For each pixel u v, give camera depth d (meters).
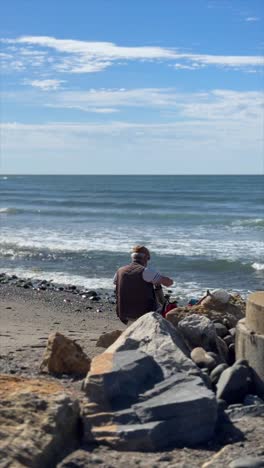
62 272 22.52
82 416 4.98
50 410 4.74
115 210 52.62
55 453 4.56
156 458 4.60
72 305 15.98
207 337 6.52
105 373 5.09
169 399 4.96
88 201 66.56
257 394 5.77
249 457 4.53
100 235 33.50
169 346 5.63
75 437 4.89
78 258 25.42
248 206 57.94
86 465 4.48
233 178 170.12
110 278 21.22
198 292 18.45
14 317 12.96
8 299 16.58
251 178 167.50
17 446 4.33
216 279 20.95
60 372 6.56
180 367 5.43
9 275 21.84
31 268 23.39
